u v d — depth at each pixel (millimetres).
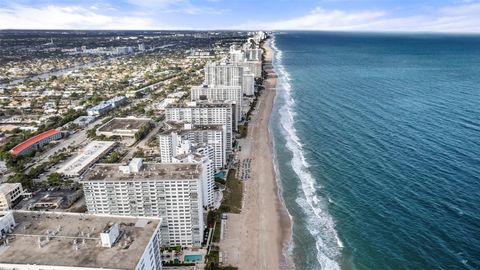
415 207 198000
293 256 170125
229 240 181625
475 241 169500
